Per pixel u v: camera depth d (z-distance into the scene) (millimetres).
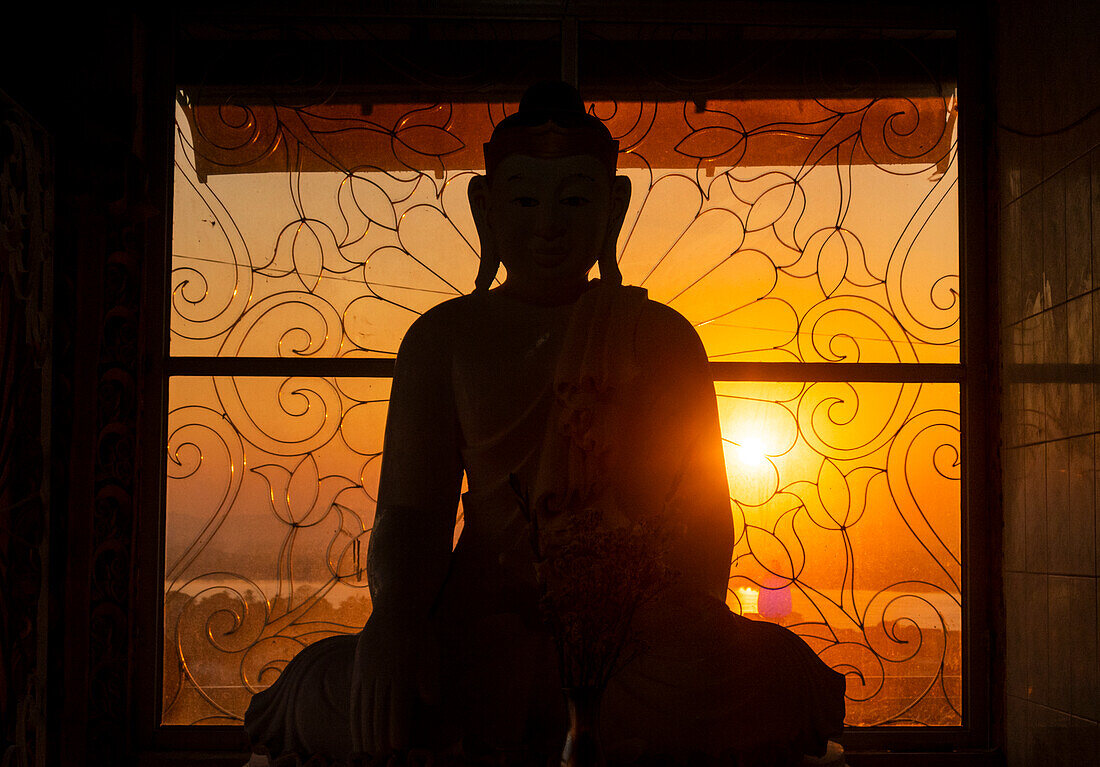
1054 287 3217
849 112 3742
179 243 3650
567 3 3695
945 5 3748
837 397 3658
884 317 3686
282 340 3629
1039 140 3340
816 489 3615
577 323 2811
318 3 3693
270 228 3662
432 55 3721
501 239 2941
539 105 2949
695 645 2521
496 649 2543
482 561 2742
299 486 3582
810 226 3701
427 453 2816
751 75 3734
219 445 3588
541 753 2477
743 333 3656
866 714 3555
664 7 3709
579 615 2109
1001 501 3584
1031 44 3400
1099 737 2902
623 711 2451
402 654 2420
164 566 3537
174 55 3684
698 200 3695
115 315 3461
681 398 2840
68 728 3268
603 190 2941
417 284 3656
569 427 2705
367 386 3621
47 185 3256
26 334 3092
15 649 3025
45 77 3271
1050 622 3215
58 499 3320
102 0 3482
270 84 3695
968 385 3670
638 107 3711
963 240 3725
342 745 2492
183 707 3488
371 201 3680
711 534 2756
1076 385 3062
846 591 3580
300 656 2682
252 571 3547
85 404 3357
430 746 2398
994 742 3551
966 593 3613
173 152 3666
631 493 2754
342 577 3547
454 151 3693
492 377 2820
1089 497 2973
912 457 3658
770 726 2479
